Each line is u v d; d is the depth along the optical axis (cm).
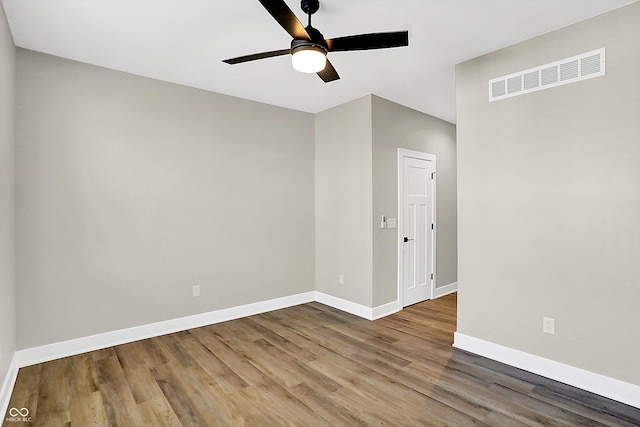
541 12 227
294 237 448
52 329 287
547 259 255
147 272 335
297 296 452
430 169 474
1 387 215
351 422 205
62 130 291
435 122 481
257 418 209
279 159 434
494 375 259
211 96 377
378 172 397
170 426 202
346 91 381
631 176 219
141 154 331
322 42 207
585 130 237
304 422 205
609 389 226
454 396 231
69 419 207
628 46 219
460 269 309
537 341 260
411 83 356
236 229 396
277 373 265
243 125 402
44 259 283
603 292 229
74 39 262
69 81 295
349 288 418
